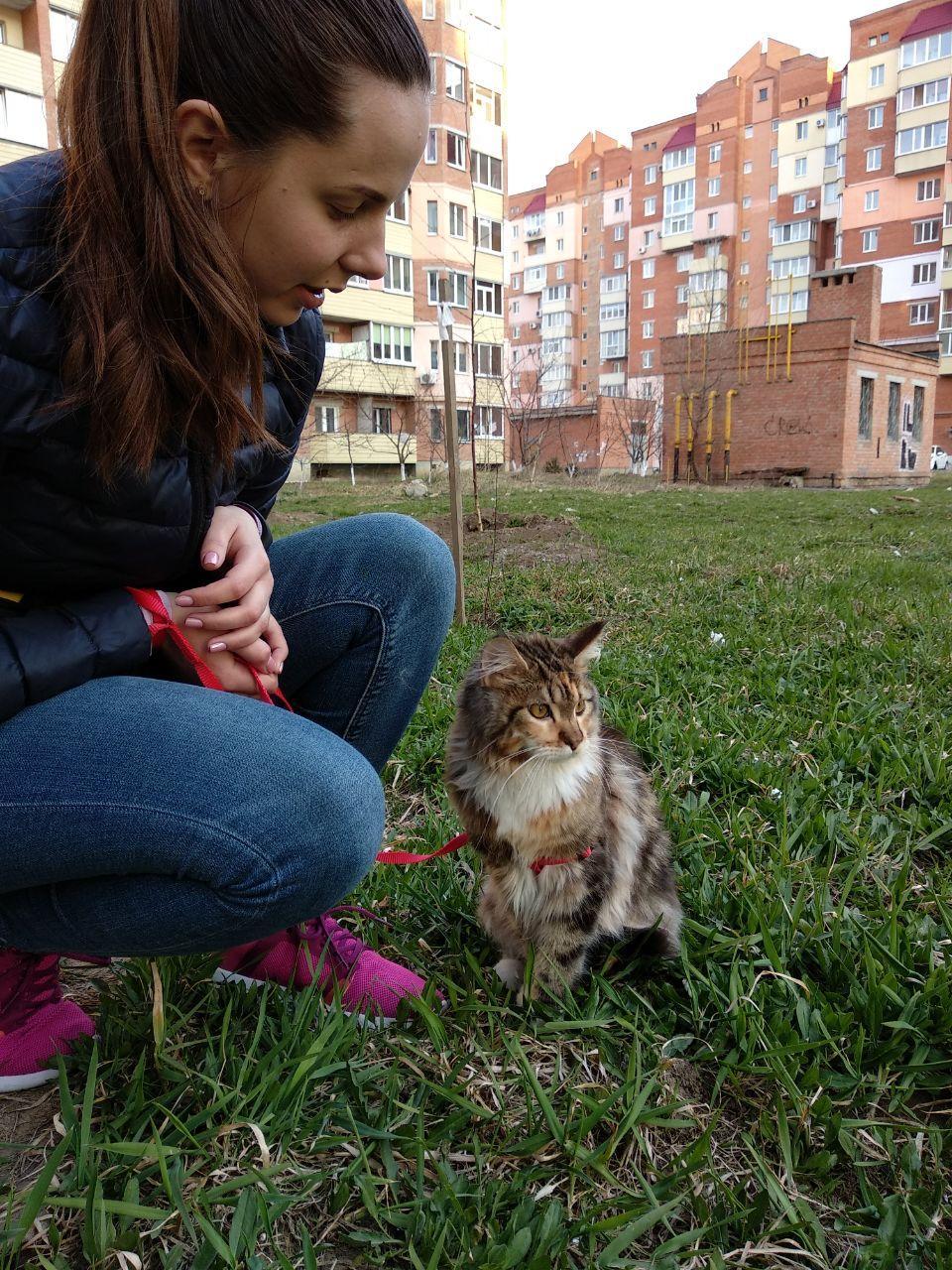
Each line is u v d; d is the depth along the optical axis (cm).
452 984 202
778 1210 153
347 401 3058
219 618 165
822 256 5369
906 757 327
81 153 126
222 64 126
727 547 919
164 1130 160
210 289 133
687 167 5603
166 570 165
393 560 210
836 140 5134
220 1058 172
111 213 127
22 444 132
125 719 142
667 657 463
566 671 229
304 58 125
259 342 145
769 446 2911
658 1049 189
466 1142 165
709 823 280
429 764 334
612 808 234
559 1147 163
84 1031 178
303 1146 159
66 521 144
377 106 133
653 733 346
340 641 210
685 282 5809
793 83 5203
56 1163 141
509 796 215
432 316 3183
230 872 139
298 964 198
